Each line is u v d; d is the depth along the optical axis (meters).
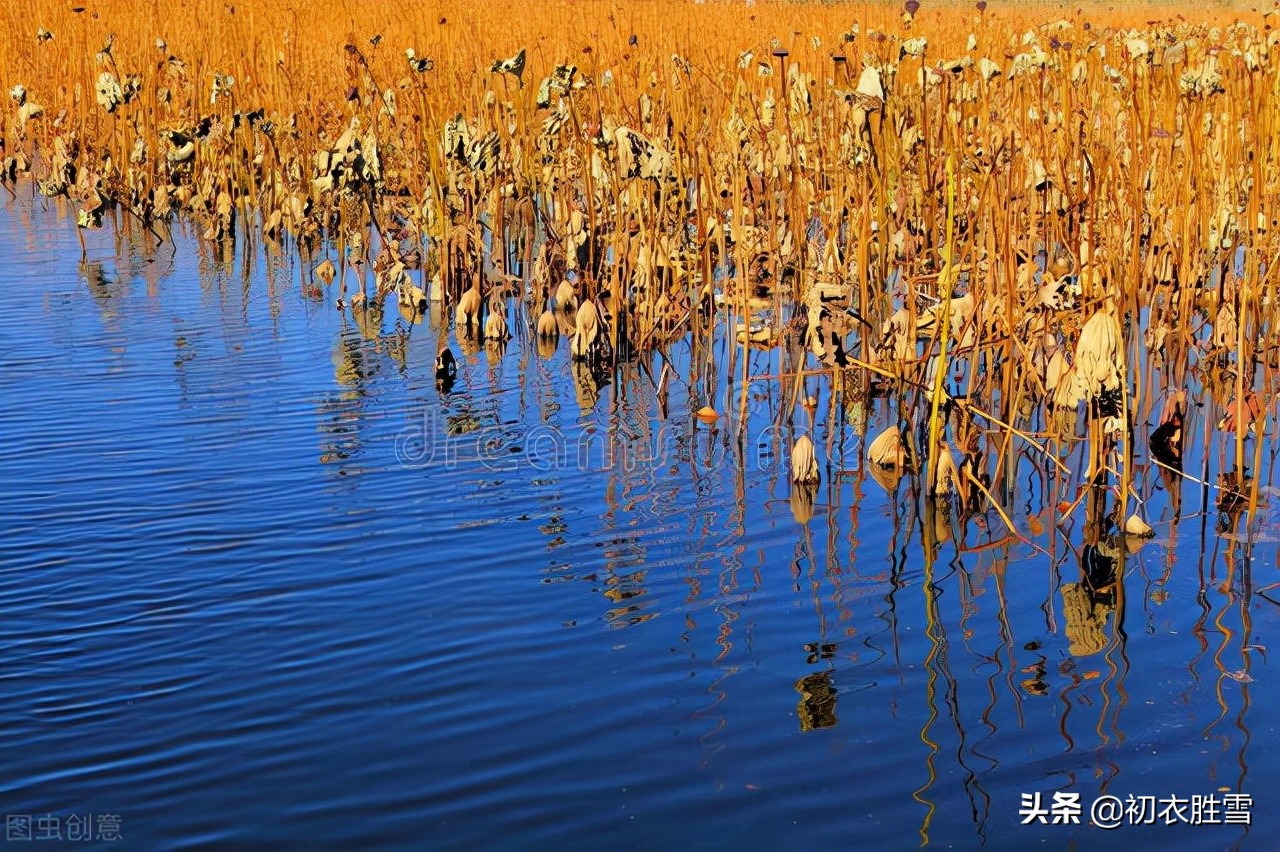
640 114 9.77
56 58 16.75
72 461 6.60
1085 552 5.63
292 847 3.60
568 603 5.10
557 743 4.12
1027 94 9.28
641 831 3.67
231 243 12.90
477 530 5.81
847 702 4.37
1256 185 6.56
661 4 18.72
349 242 11.74
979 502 6.21
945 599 5.18
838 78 7.65
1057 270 7.47
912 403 7.17
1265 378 6.38
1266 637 4.82
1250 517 5.73
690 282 8.92
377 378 8.27
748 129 8.93
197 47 16.14
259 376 8.24
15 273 11.28
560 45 14.47
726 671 4.58
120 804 3.79
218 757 4.04
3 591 5.13
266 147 13.36
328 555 5.51
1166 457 6.71
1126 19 15.38
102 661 4.62
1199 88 7.05
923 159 8.31
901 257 7.97
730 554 5.61
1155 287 7.74
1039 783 3.90
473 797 3.84
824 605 5.11
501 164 10.38
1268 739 4.13
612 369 8.55
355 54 11.34
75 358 8.56
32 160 17.28
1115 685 4.48
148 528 5.76
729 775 3.94
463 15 16.50
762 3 19.12
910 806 3.79
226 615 4.97
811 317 6.94
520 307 9.89
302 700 4.37
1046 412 6.82
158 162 14.12
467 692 4.43
